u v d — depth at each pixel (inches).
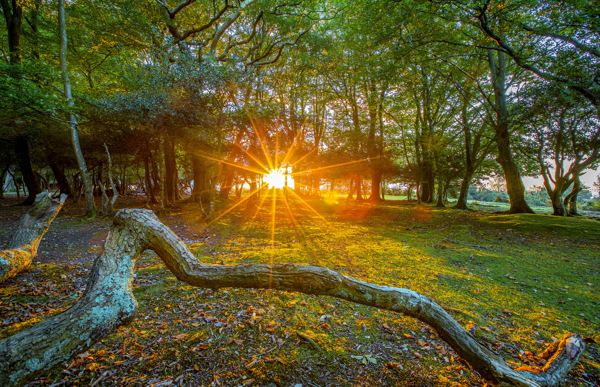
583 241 315.9
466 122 710.5
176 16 585.0
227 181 833.5
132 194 1342.3
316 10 621.3
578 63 378.0
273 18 628.4
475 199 1528.1
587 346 103.7
